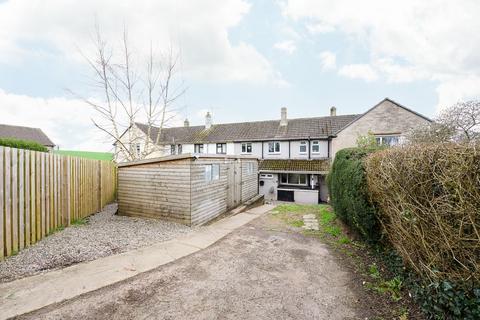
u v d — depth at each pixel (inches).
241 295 135.7
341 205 258.7
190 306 124.1
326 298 133.8
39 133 1289.4
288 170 787.4
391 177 135.0
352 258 191.6
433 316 109.4
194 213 291.1
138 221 298.8
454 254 99.1
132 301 127.0
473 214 92.0
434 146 113.3
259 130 952.9
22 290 133.4
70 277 150.9
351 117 859.4
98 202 358.6
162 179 302.7
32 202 195.3
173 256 191.5
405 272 142.3
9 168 169.5
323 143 815.1
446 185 102.0
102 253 192.2
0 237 161.2
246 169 504.7
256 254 199.0
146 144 497.0
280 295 136.5
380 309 123.2
